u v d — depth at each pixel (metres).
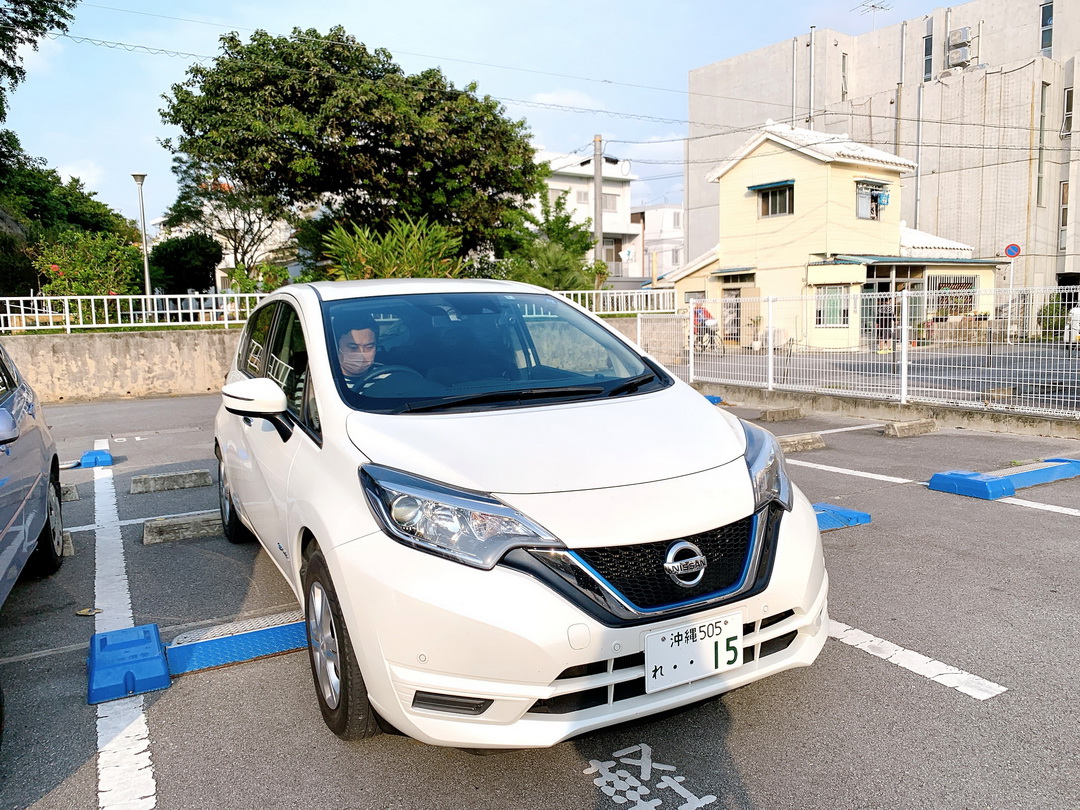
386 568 2.35
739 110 41.91
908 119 34.25
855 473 6.78
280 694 3.15
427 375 3.20
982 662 3.21
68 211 34.34
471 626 2.22
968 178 32.66
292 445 3.20
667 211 54.22
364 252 15.64
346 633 2.52
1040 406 8.38
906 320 9.68
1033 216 31.39
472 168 21.72
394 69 21.14
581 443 2.65
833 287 23.59
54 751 2.76
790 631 2.58
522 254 24.62
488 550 2.29
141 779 2.58
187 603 4.20
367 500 2.49
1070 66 32.56
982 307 8.86
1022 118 31.11
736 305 12.45
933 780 2.43
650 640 2.30
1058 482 6.26
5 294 26.33
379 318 3.51
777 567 2.54
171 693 3.18
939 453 7.50
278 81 19.66
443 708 2.29
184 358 15.51
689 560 2.35
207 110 19.67
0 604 3.07
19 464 3.68
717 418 3.07
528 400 3.07
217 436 5.18
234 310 16.77
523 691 2.22
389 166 20.89
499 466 2.49
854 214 24.38
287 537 3.14
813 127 38.25
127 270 20.22
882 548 4.70
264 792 2.49
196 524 5.45
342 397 3.00
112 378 15.00
